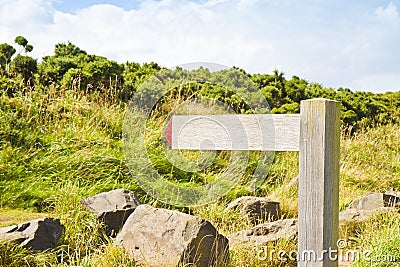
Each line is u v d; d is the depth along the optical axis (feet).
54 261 14.44
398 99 59.88
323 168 10.87
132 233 14.28
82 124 27.17
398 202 22.41
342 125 40.88
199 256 13.44
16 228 14.99
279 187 24.70
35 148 23.62
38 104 27.27
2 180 20.98
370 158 33.63
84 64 36.99
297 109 42.98
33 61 36.17
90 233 16.29
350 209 21.38
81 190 20.31
